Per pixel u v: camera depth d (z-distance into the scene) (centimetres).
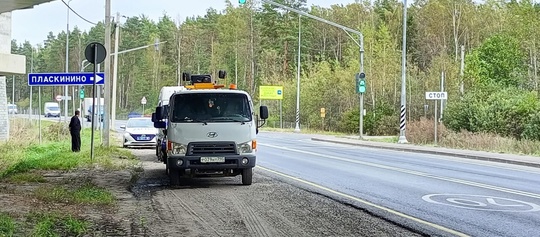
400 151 3409
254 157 1559
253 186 1589
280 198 1362
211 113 1552
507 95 3922
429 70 6819
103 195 1309
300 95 7562
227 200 1330
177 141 1530
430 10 8525
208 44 10744
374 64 6619
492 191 1538
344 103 6756
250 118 1568
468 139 3578
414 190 1532
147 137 3234
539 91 4569
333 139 4534
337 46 10000
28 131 3509
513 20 6562
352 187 1580
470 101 4034
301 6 9894
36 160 2067
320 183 1666
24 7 1770
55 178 1672
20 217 1009
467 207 1255
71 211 1119
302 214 1148
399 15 9250
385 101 6172
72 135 2553
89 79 2238
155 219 1083
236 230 990
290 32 9606
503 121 3703
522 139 3388
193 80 1897
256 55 9450
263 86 7769
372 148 3666
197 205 1256
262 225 1036
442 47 7719
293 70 9188
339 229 1004
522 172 2170
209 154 1531
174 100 1558
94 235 926
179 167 1520
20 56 2433
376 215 1142
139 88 11325
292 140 4566
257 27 9531
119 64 11862
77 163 2048
